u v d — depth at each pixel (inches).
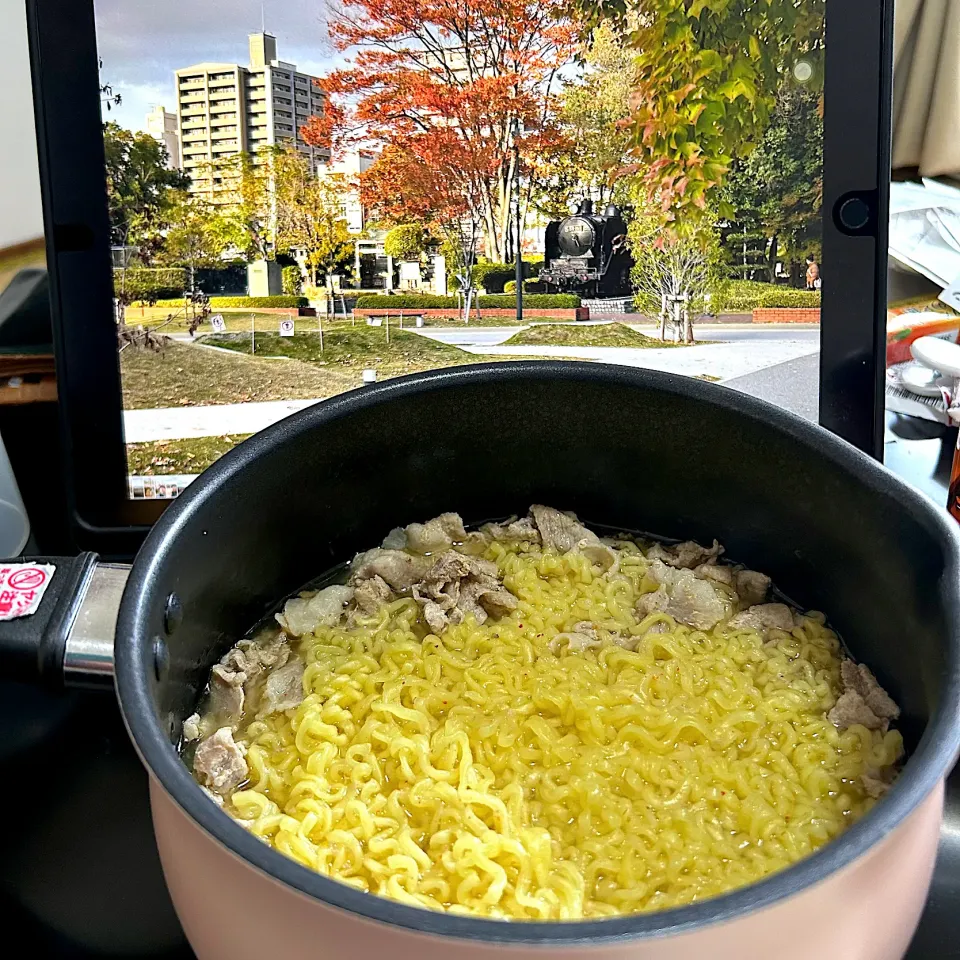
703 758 24.6
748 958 15.2
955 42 44.9
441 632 29.7
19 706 33.8
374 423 30.9
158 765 17.3
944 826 27.3
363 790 24.2
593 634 29.1
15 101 38.6
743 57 35.5
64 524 40.3
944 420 42.1
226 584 28.4
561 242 39.9
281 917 15.8
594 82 38.0
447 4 37.9
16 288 39.8
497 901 21.0
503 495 34.5
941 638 21.5
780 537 30.7
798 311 37.2
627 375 31.1
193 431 39.6
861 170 34.2
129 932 25.8
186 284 39.0
